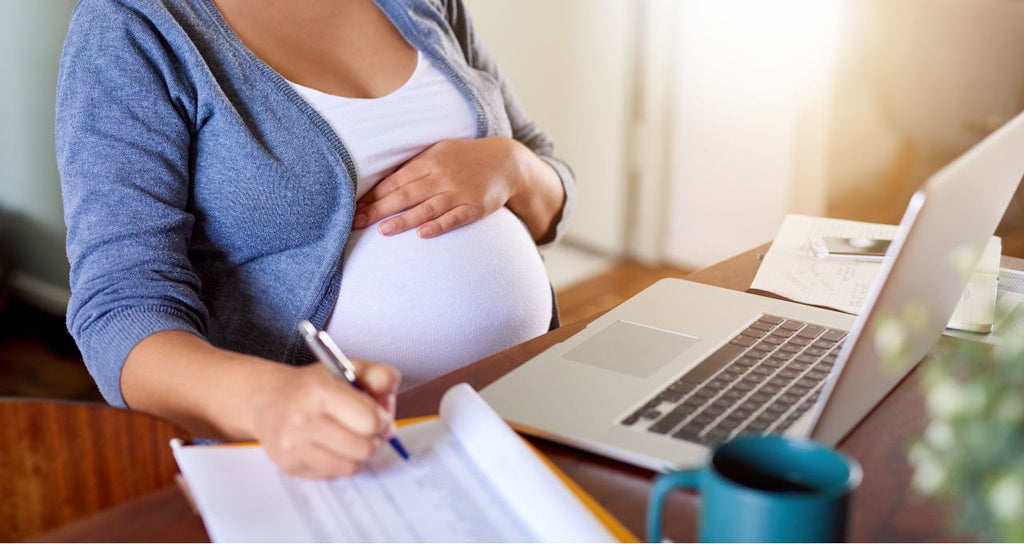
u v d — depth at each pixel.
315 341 0.75
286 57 1.17
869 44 2.71
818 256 1.16
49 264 2.52
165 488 0.69
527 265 1.24
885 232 1.25
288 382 0.72
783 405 0.79
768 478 0.53
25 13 2.29
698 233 3.03
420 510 0.64
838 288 1.07
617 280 2.96
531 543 0.60
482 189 1.20
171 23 1.04
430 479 0.68
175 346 0.83
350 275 1.12
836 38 2.70
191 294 0.93
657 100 2.94
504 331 1.20
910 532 0.64
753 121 2.84
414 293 1.13
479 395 0.80
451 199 1.18
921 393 0.83
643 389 0.81
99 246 0.94
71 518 0.74
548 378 0.83
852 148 2.82
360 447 0.66
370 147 1.17
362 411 0.66
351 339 1.12
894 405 0.81
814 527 0.48
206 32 1.09
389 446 0.72
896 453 0.74
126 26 1.02
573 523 0.60
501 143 1.28
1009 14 2.61
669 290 1.05
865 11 2.67
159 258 0.94
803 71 2.72
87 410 0.74
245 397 0.73
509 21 3.08
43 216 2.47
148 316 0.87
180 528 0.64
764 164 2.86
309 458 0.67
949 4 2.63
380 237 1.14
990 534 0.54
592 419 0.76
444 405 0.76
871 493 0.68
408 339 1.13
